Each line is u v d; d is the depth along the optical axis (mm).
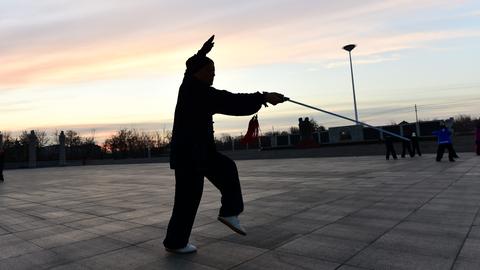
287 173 14094
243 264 3641
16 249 4539
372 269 3389
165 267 3633
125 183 13617
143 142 83500
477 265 3400
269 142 54031
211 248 4207
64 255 4207
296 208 6477
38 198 9961
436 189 7945
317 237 4512
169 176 16328
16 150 62000
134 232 5184
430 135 39094
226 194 4066
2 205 8758
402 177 10508
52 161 56312
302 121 51750
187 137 3908
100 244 4605
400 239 4293
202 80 4012
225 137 57125
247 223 5402
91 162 52125
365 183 9594
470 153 20453
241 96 3959
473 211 5629
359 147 31469
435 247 3953
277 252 3977
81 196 9922
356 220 5348
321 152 31703
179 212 4012
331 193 8125
